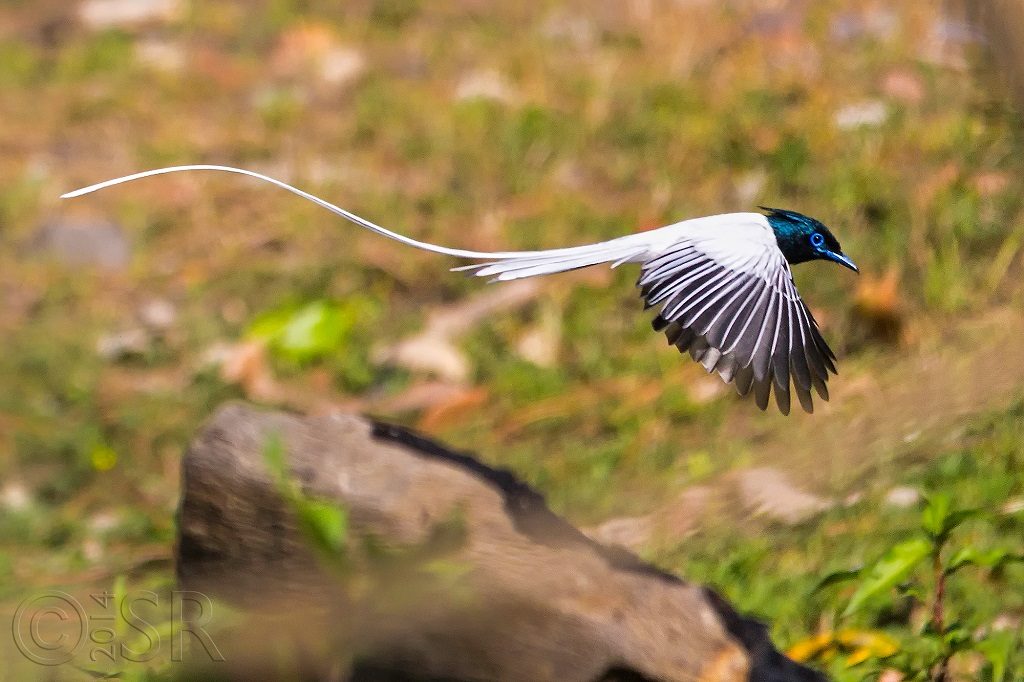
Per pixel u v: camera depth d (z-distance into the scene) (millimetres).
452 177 15070
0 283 14500
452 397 11984
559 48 17234
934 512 7227
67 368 13125
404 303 13469
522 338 12633
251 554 6844
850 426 10305
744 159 14336
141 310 13922
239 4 19391
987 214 12586
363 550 6668
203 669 6934
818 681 6352
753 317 6242
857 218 12961
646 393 11719
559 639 6293
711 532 9422
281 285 13922
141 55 18297
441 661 6441
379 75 17250
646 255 6555
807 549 8992
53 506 11555
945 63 15148
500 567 6473
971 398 10156
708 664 6219
